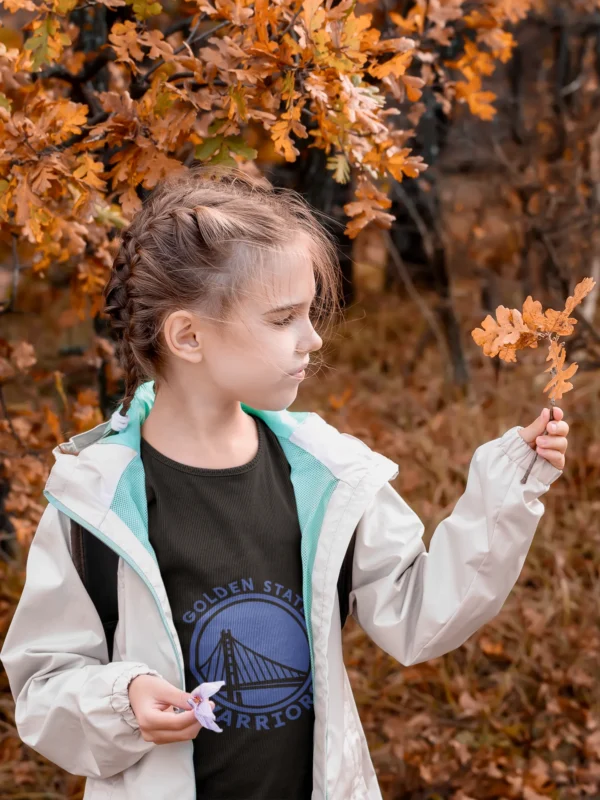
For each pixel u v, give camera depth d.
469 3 2.54
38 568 1.31
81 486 1.29
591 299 4.47
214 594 1.30
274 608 1.32
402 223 5.14
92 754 1.24
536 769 2.57
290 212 1.40
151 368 1.34
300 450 1.41
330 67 1.57
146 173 1.63
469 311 5.18
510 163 4.60
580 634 2.96
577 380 4.36
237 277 1.25
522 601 3.11
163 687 1.18
